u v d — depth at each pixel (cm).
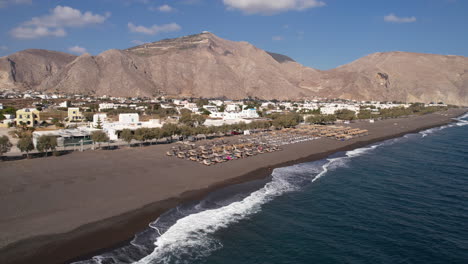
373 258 3172
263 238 3525
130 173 5650
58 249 3030
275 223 3909
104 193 4569
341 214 4244
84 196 4416
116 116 17188
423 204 4672
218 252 3200
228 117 16300
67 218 3694
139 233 3450
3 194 4400
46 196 4369
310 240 3519
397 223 3997
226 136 10975
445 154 8450
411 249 3356
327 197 4878
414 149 9200
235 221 3912
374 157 7950
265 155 7675
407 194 5112
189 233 3541
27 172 5538
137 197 4472
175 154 7394
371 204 4634
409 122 17375
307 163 7069
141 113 19575
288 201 4656
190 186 5059
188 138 9900
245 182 5447
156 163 6469
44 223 3541
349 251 3300
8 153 7125
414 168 6825
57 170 5712
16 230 3350
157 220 3794
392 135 12050
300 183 5541
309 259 3136
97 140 8175
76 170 5734
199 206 4297
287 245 3394
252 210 4266
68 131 9250
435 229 3841
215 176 5675
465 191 5291
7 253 2916
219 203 4444
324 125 15062
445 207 4562
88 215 3803
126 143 8788
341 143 9862
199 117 13775
